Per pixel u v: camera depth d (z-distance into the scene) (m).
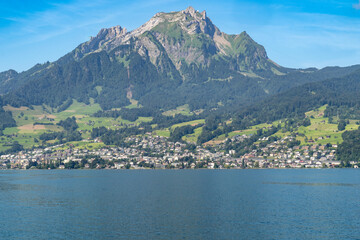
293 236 151.25
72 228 163.25
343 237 149.62
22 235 154.12
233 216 183.38
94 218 180.38
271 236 151.12
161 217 181.88
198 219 177.50
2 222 173.88
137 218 180.00
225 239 148.00
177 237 150.50
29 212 194.62
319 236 150.88
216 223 170.25
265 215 185.00
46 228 163.50
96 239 148.38
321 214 186.38
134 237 150.62
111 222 172.62
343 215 183.88
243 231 158.00
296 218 178.75
